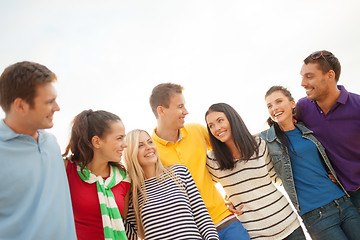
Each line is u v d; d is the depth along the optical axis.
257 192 2.64
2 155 1.65
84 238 2.08
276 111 2.88
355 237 2.64
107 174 2.33
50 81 1.77
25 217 1.64
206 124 2.80
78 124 2.26
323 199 2.69
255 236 2.58
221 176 2.76
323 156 2.80
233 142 2.76
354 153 2.81
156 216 2.25
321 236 2.67
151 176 2.52
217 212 2.63
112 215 2.13
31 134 1.82
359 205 2.83
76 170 2.20
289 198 2.83
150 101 3.00
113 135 2.24
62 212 1.75
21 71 1.69
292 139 2.88
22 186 1.66
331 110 2.84
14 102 1.70
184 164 2.73
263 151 2.81
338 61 2.87
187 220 2.24
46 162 1.79
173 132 2.87
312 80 2.85
